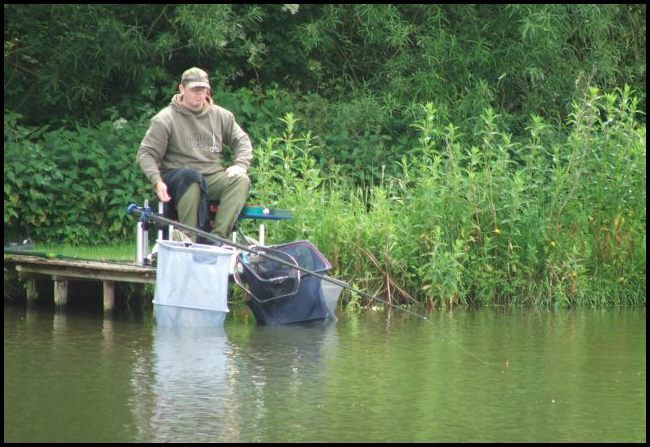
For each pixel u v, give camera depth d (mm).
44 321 19969
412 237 23031
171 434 12156
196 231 19766
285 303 20031
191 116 21016
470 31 31484
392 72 31375
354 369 15727
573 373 15625
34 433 12172
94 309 21766
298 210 22781
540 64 31344
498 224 23281
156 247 20688
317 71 32188
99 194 25844
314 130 29469
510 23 31188
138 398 13766
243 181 20828
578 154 23891
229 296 22578
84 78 29969
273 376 15164
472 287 23188
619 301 23562
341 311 22000
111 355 16562
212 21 29016
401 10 31984
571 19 31750
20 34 30422
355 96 31344
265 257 19562
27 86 30531
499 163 23875
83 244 25734
